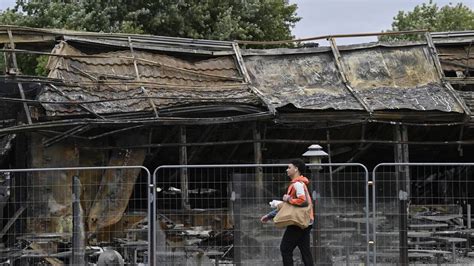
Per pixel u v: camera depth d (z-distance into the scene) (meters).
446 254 13.38
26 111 15.69
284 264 10.78
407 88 18.20
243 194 12.01
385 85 18.44
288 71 18.81
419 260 13.34
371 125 18.16
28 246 13.84
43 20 33.97
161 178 17.31
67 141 16.05
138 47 18.47
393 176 11.89
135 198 16.30
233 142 16.73
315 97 17.41
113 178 15.29
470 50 19.59
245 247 11.93
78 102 15.85
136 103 16.48
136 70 17.66
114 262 12.73
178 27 36.16
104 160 16.48
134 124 15.95
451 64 19.28
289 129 17.84
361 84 18.42
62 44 17.67
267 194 12.01
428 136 18.81
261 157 17.45
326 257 11.77
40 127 15.30
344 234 11.80
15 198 14.95
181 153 16.61
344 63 19.05
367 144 17.81
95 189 15.33
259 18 38.94
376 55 19.30
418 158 20.19
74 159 16.06
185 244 12.96
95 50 18.25
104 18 34.59
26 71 32.25
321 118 16.75
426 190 17.80
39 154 15.84
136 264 12.83
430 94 17.80
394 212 11.84
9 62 16.53
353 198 11.86
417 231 13.56
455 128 18.47
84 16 33.78
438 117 17.08
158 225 12.44
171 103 16.50
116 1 35.84
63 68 16.92
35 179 15.05
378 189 11.88
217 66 18.67
